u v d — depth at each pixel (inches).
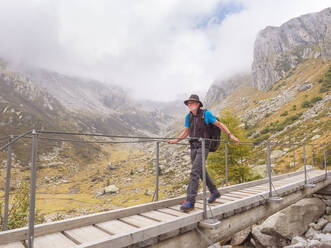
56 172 2375.7
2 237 84.8
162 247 103.0
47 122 4547.2
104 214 113.6
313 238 273.3
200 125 125.6
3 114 3885.3
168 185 1173.7
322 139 1101.1
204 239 122.5
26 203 186.5
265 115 2657.5
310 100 2279.8
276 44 5349.4
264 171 647.8
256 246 315.9
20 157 2288.4
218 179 658.2
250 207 160.6
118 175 1998.0
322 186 319.6
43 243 86.4
